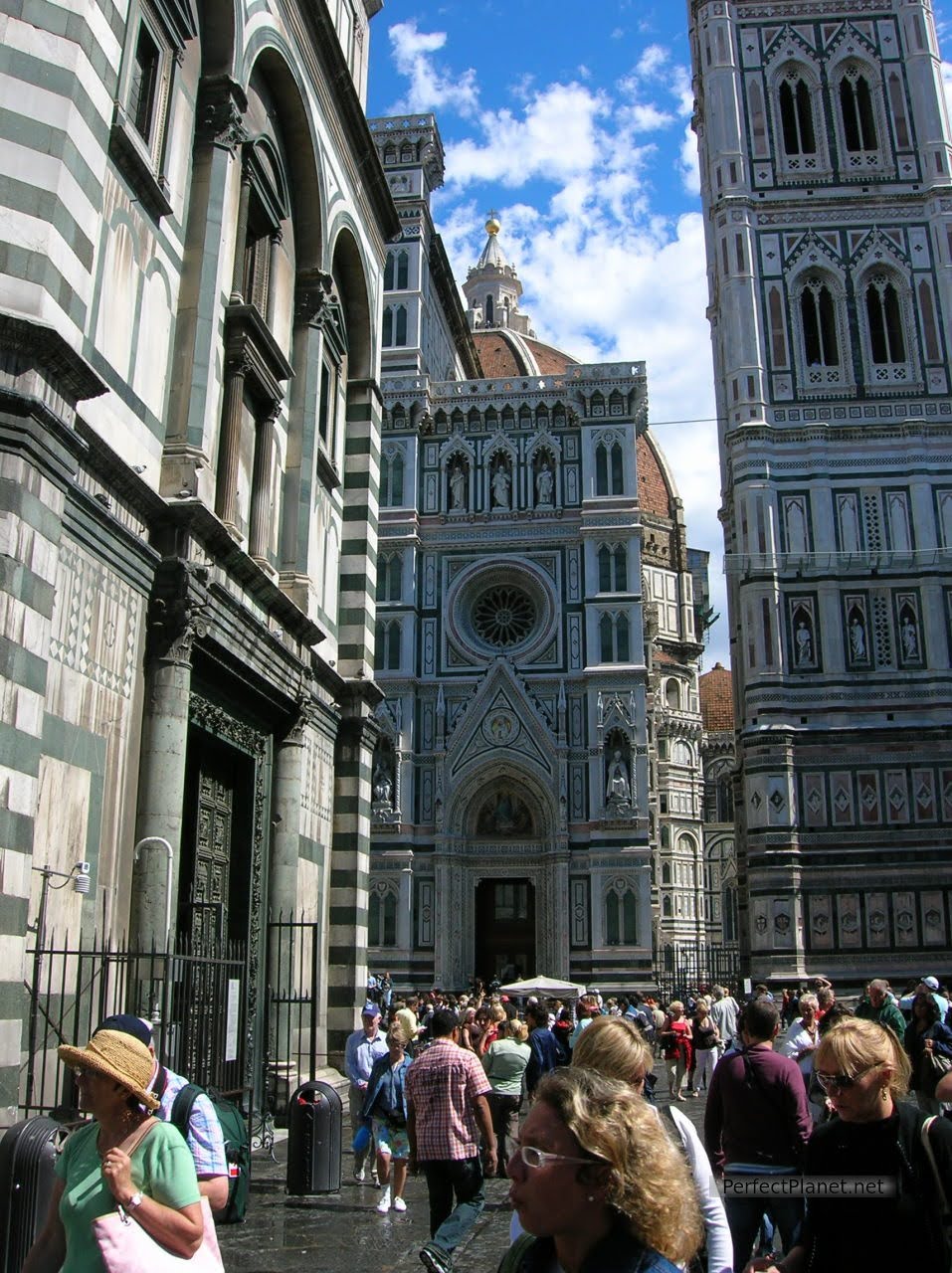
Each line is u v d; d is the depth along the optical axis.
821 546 57.94
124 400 15.88
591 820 58.41
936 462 58.66
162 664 15.85
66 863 13.44
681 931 105.44
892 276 61.84
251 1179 16.25
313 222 24.58
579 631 61.72
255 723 20.83
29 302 12.45
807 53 65.56
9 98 12.80
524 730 60.66
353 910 25.78
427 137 71.12
